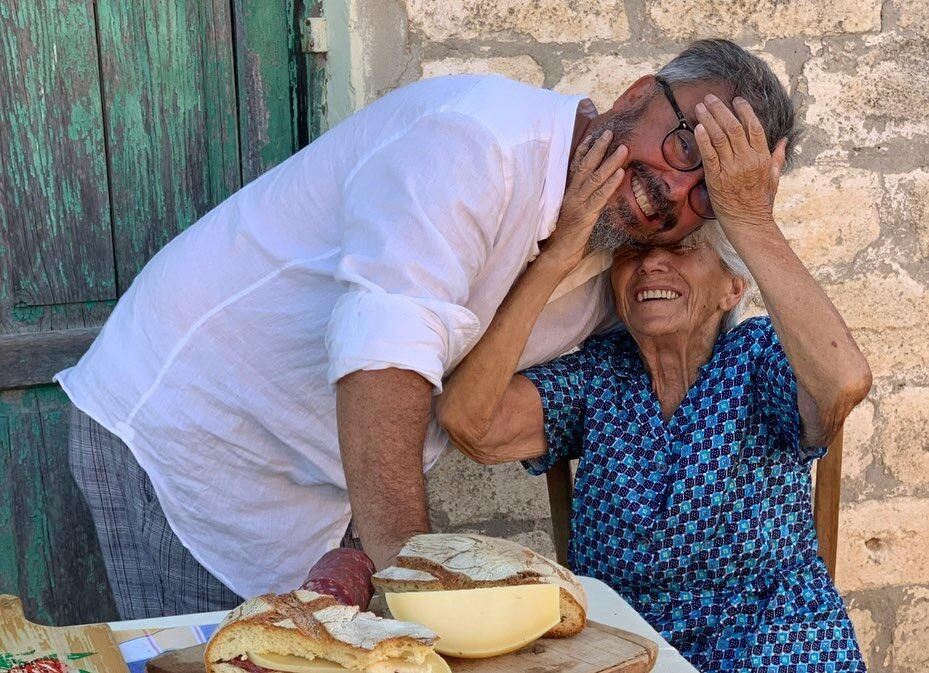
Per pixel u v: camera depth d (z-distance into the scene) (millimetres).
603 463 1671
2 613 1118
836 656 1553
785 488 1646
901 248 2307
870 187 2262
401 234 1270
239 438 1521
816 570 1655
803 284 1484
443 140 1315
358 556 1052
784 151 1503
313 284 1469
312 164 1493
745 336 1653
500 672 952
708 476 1605
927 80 2242
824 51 2186
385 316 1224
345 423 1225
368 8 1951
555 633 1032
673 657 1145
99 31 1999
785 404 1575
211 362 1503
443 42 2000
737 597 1624
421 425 1240
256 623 870
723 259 1604
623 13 2072
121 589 1685
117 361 1560
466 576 1014
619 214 1465
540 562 1076
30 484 2131
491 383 1563
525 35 2035
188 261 1533
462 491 2209
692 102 1424
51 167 2025
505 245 1419
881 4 2189
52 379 2086
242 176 2127
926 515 2430
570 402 1706
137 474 1574
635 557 1631
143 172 2076
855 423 2350
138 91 2043
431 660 897
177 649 1032
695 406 1636
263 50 2080
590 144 1447
